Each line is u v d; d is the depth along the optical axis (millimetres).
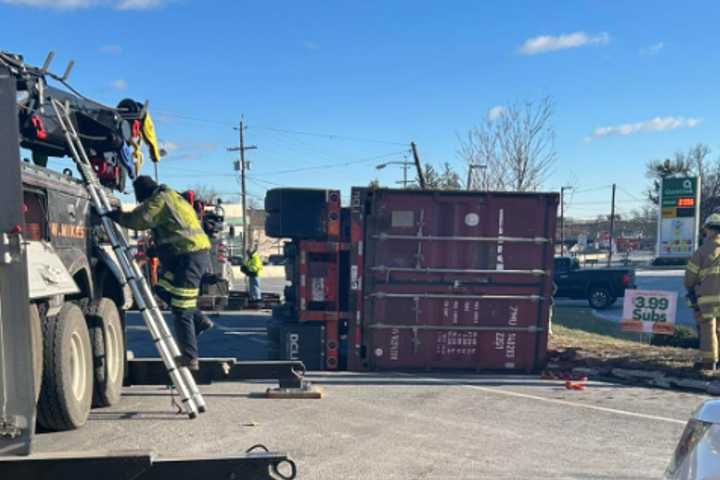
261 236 61438
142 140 7266
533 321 8977
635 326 9898
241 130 48531
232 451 5230
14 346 3418
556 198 8883
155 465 3527
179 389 5512
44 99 5387
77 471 3441
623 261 62812
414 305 8945
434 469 4953
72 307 5496
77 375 5578
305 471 4863
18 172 3416
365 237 8938
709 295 8133
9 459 3410
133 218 5770
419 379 8492
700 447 2621
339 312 9117
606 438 5840
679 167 61594
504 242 8906
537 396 7543
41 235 4941
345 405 6930
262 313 17500
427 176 35438
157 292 6086
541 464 5105
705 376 8055
